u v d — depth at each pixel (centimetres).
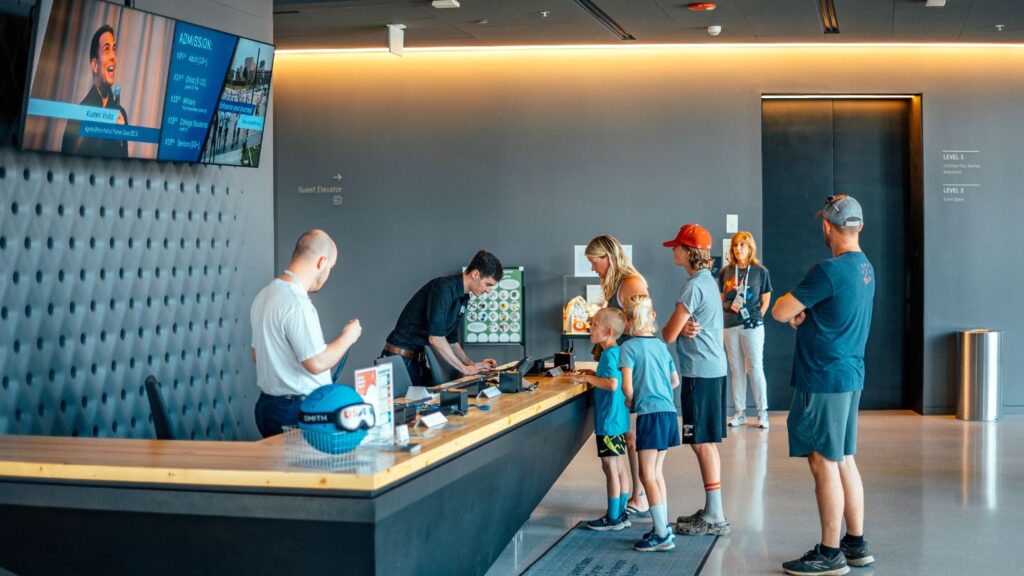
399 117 1063
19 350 466
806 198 1078
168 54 524
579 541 579
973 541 575
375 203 1069
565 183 1055
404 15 872
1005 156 1038
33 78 437
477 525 407
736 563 536
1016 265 1039
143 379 552
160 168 566
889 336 1082
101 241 519
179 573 322
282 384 409
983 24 916
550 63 1052
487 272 611
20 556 336
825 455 505
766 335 1086
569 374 617
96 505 320
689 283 569
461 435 367
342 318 1077
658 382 559
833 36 979
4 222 457
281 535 308
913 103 1059
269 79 619
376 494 298
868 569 523
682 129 1044
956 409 1034
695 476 753
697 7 843
